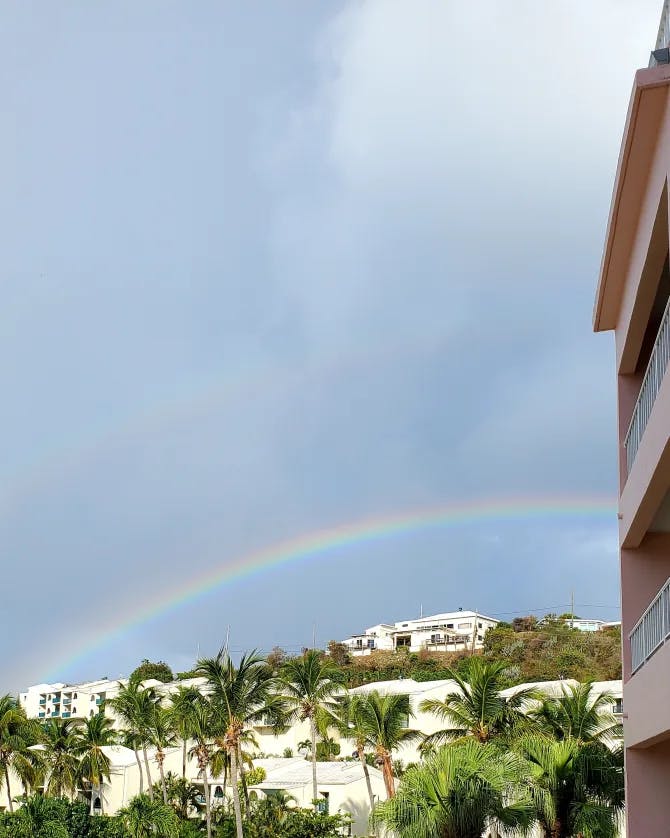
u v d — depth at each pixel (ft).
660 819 56.95
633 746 56.39
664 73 41.24
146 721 242.17
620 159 47.98
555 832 92.43
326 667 206.59
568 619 512.63
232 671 177.78
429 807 78.43
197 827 213.66
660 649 44.55
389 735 170.40
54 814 176.96
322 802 199.41
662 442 43.91
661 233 47.14
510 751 93.20
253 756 262.67
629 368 63.82
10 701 239.09
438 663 400.67
